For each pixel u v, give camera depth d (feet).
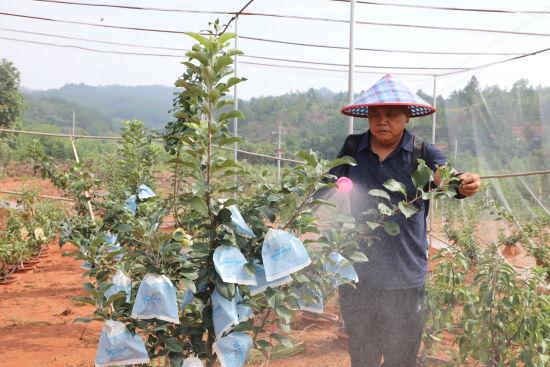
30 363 14.26
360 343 9.76
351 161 7.22
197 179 7.06
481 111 19.90
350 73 16.26
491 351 12.20
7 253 26.76
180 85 7.07
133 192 10.78
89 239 9.09
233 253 6.98
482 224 20.02
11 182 86.43
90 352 15.24
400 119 9.18
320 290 7.91
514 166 19.20
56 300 22.16
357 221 9.36
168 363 8.85
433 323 12.65
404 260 9.29
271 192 7.54
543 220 18.52
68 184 10.40
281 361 11.83
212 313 7.29
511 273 11.84
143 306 6.92
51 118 608.60
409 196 9.27
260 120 387.55
